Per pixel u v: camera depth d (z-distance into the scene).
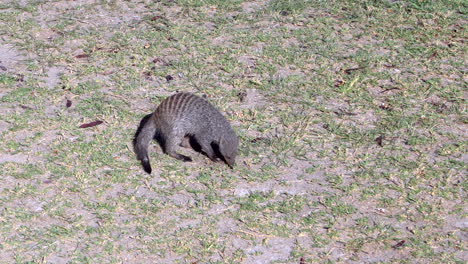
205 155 10.31
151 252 8.26
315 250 8.36
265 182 9.58
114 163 9.89
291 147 10.36
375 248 8.40
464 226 8.76
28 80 12.12
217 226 8.73
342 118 11.16
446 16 14.47
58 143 10.30
